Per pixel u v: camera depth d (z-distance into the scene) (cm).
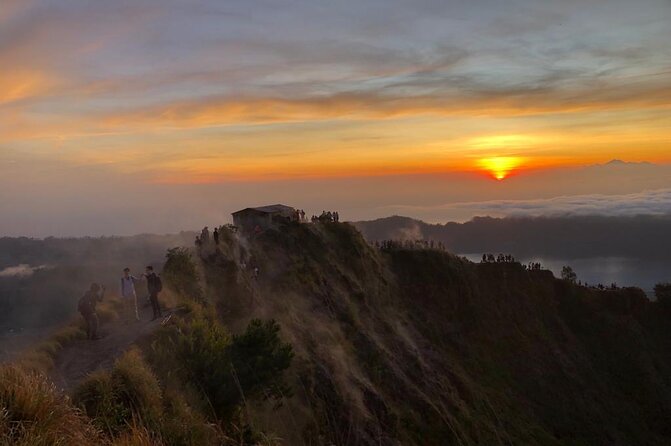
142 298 2303
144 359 1255
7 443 609
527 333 5300
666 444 4709
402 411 2620
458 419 2911
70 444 670
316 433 1656
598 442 4288
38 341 1563
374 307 4006
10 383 736
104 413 877
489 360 4569
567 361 5172
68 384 1180
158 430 840
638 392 5369
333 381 2205
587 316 6081
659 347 6100
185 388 1149
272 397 1383
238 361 1258
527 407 4106
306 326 2762
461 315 4934
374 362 2903
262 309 2630
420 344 3838
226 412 1178
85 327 1770
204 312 2008
